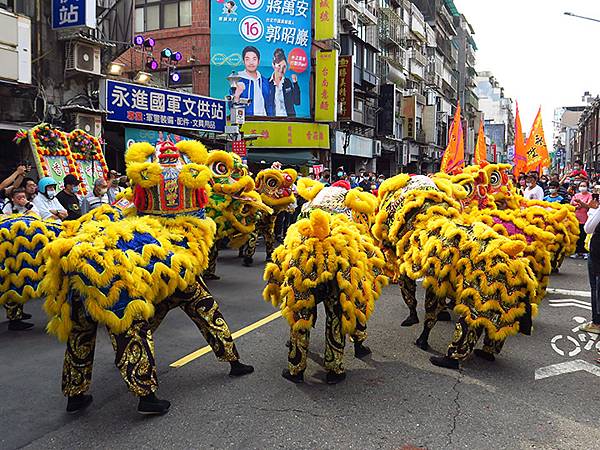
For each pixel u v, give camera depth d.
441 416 4.23
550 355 5.68
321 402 4.45
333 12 23.30
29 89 11.83
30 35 11.61
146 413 4.17
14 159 11.97
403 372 5.13
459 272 4.98
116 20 14.63
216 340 4.79
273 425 4.06
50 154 10.65
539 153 15.98
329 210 5.49
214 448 3.74
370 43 31.14
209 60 22.16
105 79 12.88
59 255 3.88
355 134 28.64
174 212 4.67
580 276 10.10
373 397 4.56
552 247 7.02
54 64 12.44
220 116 16.05
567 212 7.23
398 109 35.84
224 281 9.18
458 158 11.33
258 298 7.98
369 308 4.74
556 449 3.77
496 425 4.10
